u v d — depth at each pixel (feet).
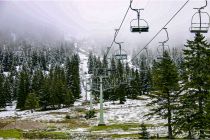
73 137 153.58
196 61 125.70
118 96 392.88
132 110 309.22
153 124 210.79
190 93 126.21
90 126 216.13
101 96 219.82
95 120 257.75
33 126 206.39
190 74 124.77
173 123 133.49
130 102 391.65
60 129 198.80
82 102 437.58
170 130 140.46
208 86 122.52
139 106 339.57
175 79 142.82
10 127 199.52
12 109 428.15
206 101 119.34
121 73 414.62
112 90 414.00
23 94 417.28
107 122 242.37
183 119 126.11
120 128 196.75
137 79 436.76
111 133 170.19
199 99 123.95
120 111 308.60
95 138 147.54
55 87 391.45
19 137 142.41
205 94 122.42
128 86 417.49
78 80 491.72
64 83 430.61
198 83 123.44
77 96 464.24
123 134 161.38
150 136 147.74
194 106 124.47
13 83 511.81
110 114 292.40
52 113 330.13
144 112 288.51
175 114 145.07
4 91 446.60
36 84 437.17
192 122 121.90
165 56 147.84
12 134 147.43
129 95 440.86
